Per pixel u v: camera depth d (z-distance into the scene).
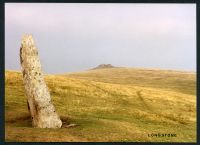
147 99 71.81
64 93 67.06
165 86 115.62
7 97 57.91
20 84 67.56
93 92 70.69
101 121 41.81
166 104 69.56
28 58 38.28
